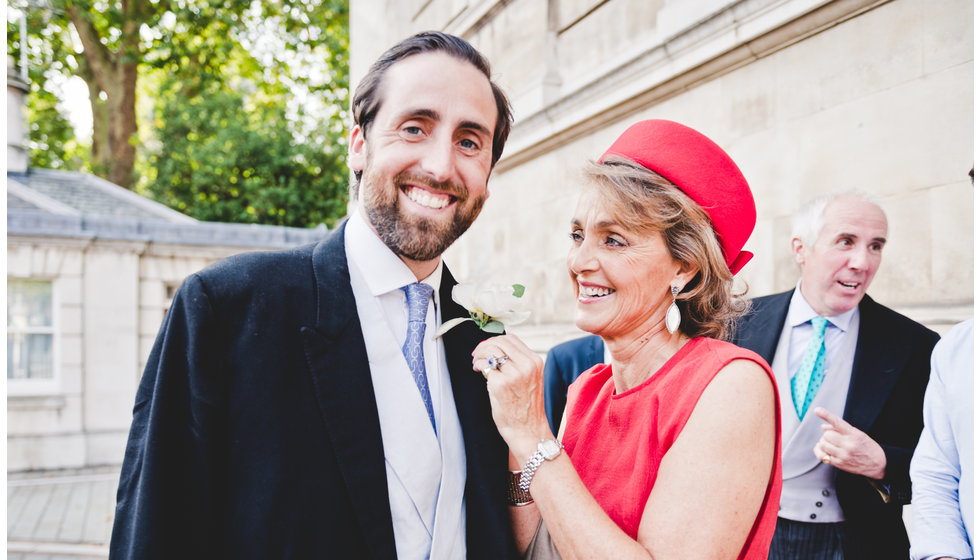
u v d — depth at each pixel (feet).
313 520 3.44
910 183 7.39
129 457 3.40
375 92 3.94
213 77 58.85
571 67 14.93
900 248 7.50
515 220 16.72
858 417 6.45
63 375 31.55
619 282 4.16
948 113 6.97
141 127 70.54
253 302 3.58
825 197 7.13
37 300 31.78
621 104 12.41
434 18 21.91
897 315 6.84
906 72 7.43
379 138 3.86
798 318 7.22
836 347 6.90
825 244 6.84
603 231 4.19
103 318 32.50
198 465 3.29
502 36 17.72
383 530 3.59
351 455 3.56
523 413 3.92
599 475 4.29
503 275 17.24
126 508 3.31
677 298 4.30
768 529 3.77
